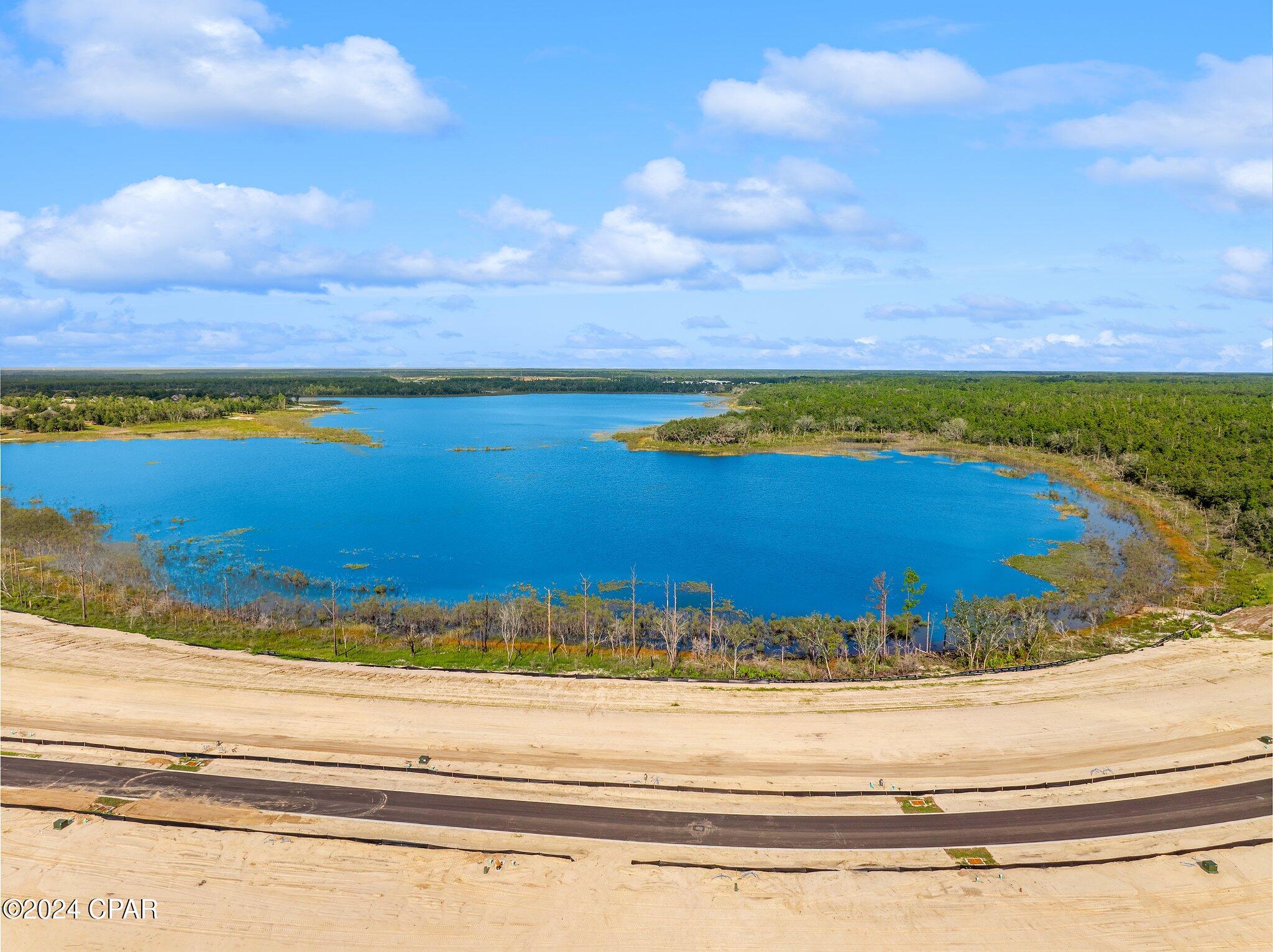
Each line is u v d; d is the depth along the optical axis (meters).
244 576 105.69
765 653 81.44
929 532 132.12
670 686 71.31
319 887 45.22
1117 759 59.03
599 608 92.19
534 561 115.00
